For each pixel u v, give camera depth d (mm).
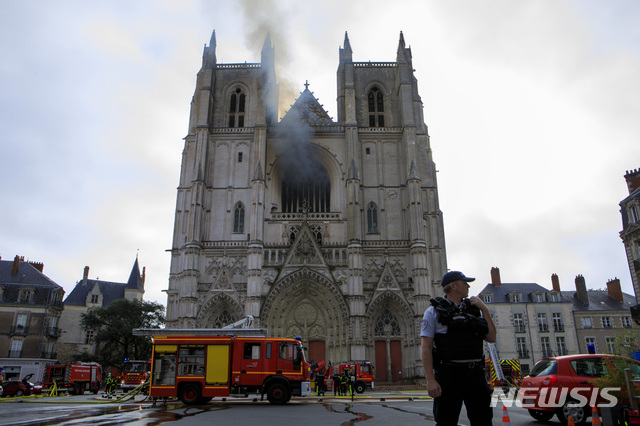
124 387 56625
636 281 50094
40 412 23547
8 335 80875
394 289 64688
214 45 81500
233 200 72188
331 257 66938
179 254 68875
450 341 7582
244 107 79438
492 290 90562
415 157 71438
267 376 29750
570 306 86500
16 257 87688
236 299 64812
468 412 7734
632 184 54531
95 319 87375
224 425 16953
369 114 80062
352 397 35031
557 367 18094
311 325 65125
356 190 68312
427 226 71062
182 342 30375
